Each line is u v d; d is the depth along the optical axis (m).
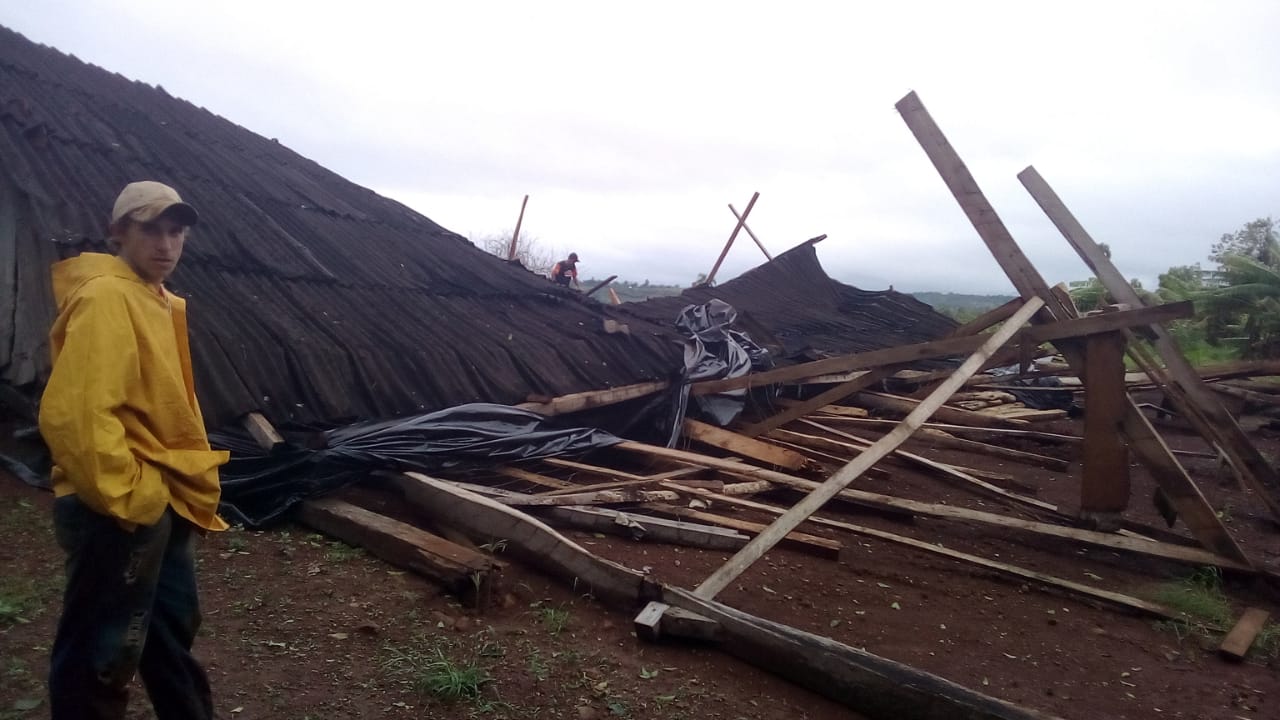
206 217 8.20
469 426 6.94
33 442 5.31
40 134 7.54
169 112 10.73
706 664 4.21
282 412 6.11
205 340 6.12
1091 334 7.25
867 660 3.92
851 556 6.52
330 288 8.33
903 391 15.34
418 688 3.60
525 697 3.66
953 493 8.97
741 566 5.11
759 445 9.22
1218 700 4.56
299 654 3.77
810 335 16.81
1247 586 6.57
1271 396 14.49
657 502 6.87
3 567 4.18
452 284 10.36
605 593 4.77
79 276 2.39
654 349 10.48
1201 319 19.45
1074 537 6.87
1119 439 7.27
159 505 2.31
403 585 4.64
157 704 2.64
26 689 3.21
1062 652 5.06
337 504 5.41
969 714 3.62
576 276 17.80
